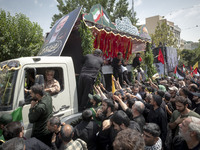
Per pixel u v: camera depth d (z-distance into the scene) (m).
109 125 2.83
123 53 10.50
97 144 3.01
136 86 5.75
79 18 5.29
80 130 2.86
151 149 2.06
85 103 4.03
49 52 4.82
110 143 2.80
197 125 1.97
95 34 7.53
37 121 2.85
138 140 1.33
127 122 2.38
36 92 2.77
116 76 7.12
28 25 12.00
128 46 10.39
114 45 9.67
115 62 7.15
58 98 3.55
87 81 4.01
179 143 2.29
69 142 2.31
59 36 4.98
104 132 2.85
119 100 3.52
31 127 3.09
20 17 12.00
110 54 9.68
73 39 5.72
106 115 3.18
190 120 2.08
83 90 4.10
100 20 5.84
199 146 1.98
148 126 2.11
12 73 3.04
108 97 4.36
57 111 3.50
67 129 2.28
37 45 11.97
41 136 2.86
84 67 4.26
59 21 6.08
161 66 15.68
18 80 3.00
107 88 6.94
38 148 2.19
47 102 2.86
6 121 2.59
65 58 3.96
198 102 4.18
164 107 4.26
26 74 3.35
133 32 7.90
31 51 11.43
